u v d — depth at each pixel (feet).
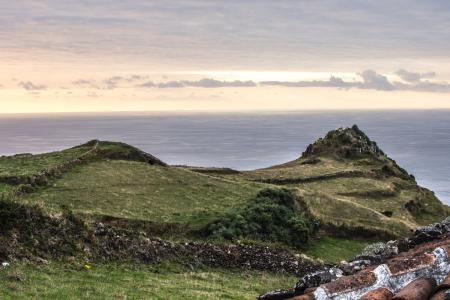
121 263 105.91
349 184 278.67
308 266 135.33
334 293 26.37
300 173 290.56
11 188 157.89
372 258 32.50
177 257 120.57
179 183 198.18
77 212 142.72
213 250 130.41
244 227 155.33
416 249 32.07
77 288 76.89
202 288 95.35
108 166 209.97
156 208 164.35
